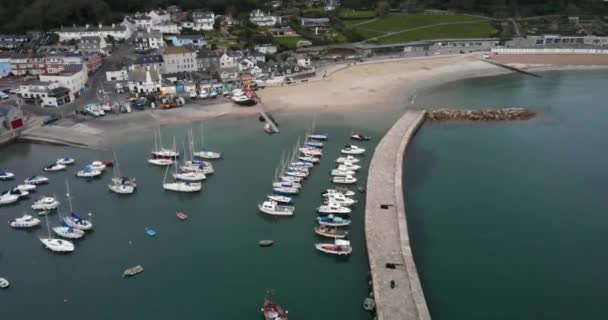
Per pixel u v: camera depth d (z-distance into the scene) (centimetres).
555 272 8231
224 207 10144
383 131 14512
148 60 19500
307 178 11444
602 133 14512
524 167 12144
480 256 8612
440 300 7544
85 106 15988
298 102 17388
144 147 13288
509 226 9538
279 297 7506
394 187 10519
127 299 7494
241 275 8019
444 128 15025
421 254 8625
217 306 7338
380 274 7700
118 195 10681
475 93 19162
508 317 7225
